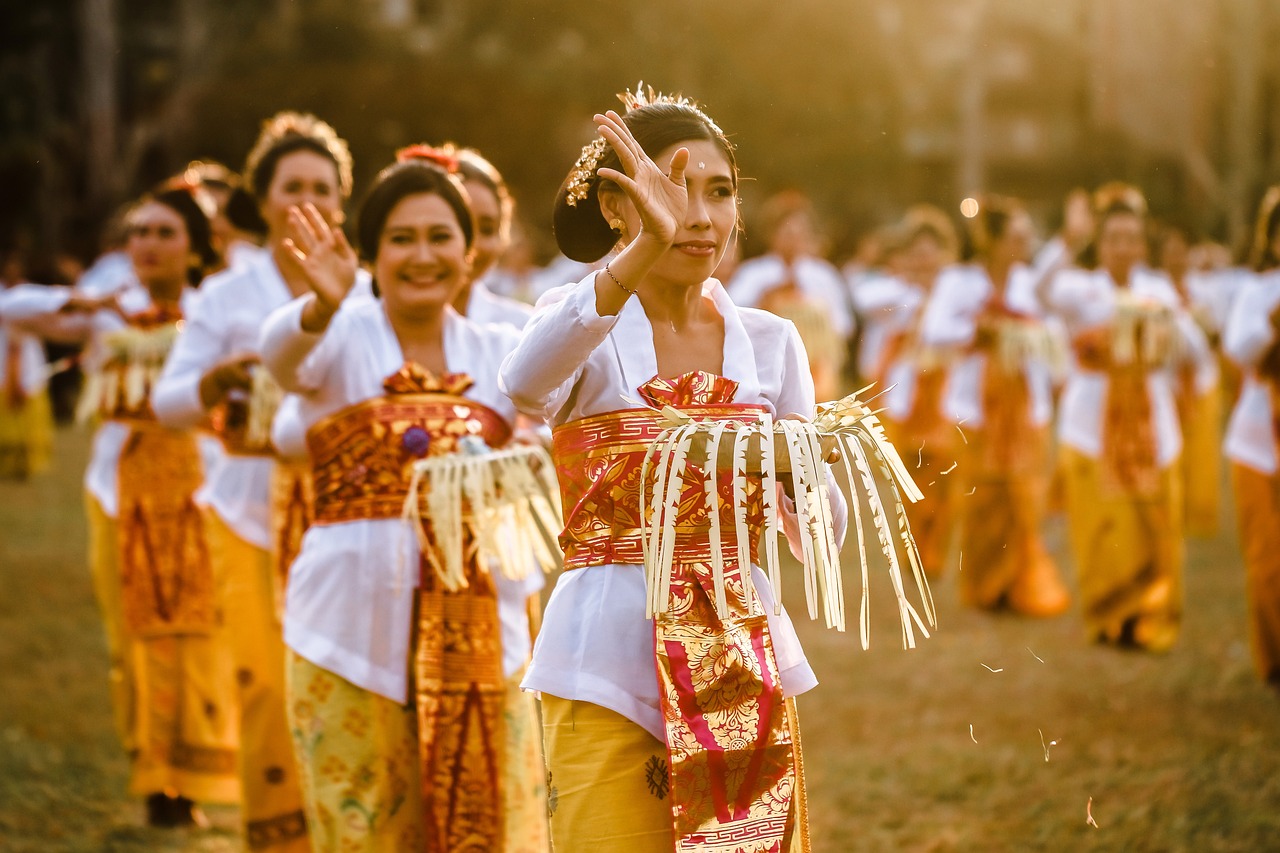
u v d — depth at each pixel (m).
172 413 8.71
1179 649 13.89
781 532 5.96
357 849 6.88
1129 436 13.84
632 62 51.81
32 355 27.44
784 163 54.62
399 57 52.91
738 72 52.78
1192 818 9.12
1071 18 70.31
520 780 7.12
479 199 8.41
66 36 53.50
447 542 6.84
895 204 63.44
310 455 7.30
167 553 10.04
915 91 63.59
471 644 7.03
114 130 55.16
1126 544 13.80
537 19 53.44
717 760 5.13
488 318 8.54
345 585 6.99
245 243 13.09
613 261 5.01
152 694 9.85
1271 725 11.13
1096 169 56.75
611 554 5.35
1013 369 15.77
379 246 7.25
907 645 5.19
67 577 18.28
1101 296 14.02
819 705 12.06
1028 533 15.75
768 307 20.30
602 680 5.25
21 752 11.19
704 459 5.20
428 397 7.19
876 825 9.27
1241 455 12.41
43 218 52.09
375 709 6.95
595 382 5.38
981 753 10.55
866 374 24.42
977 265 16.25
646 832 5.22
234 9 54.22
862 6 54.62
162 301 10.71
